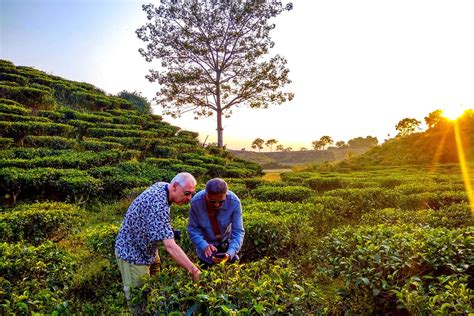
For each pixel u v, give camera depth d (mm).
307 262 6215
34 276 4371
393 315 4004
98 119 21500
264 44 29906
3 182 11102
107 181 12562
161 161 17734
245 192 13062
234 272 3527
